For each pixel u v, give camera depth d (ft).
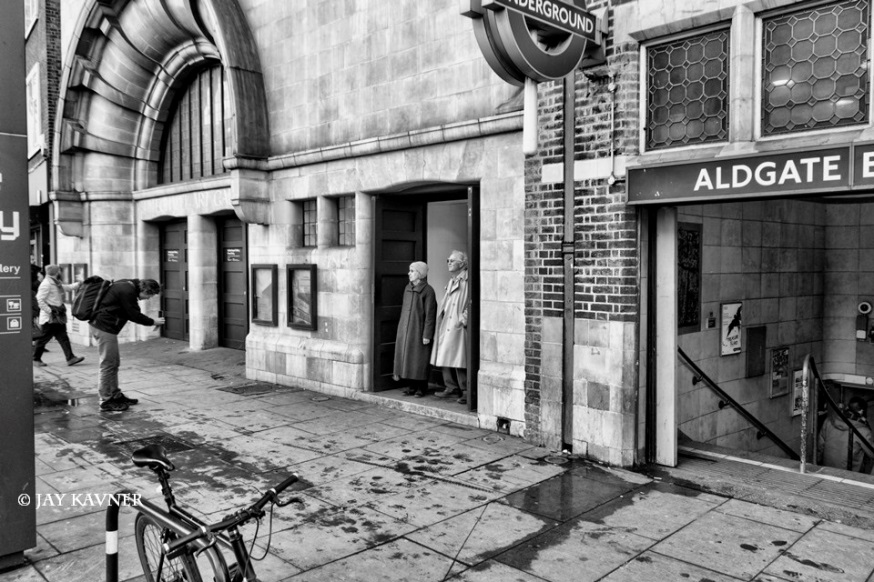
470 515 16.39
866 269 30.35
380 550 14.43
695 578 13.17
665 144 19.52
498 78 23.65
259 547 14.52
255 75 33.71
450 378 27.84
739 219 25.46
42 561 13.88
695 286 23.12
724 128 18.39
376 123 28.22
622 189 19.81
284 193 33.17
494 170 23.88
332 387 30.60
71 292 49.26
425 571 13.50
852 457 30.76
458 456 21.12
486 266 24.30
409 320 27.86
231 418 26.23
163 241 48.75
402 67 27.04
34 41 59.16
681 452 21.26
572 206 21.01
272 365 33.83
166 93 45.34
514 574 13.37
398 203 29.89
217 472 19.63
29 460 13.71
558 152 21.33
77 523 15.85
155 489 18.19
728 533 15.34
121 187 47.62
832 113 16.70
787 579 13.12
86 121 46.75
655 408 20.30
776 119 17.61
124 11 41.14
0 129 13.41
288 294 32.78
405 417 26.27
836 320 31.22
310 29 31.17
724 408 24.79
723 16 17.97
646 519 16.16
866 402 31.09
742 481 18.39
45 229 60.80
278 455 21.29
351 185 29.48
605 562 13.88
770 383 27.66
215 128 42.42
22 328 13.61
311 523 15.87
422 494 17.81
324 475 19.35
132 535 15.11
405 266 30.40
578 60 18.65
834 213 31.14
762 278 26.99
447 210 31.42
